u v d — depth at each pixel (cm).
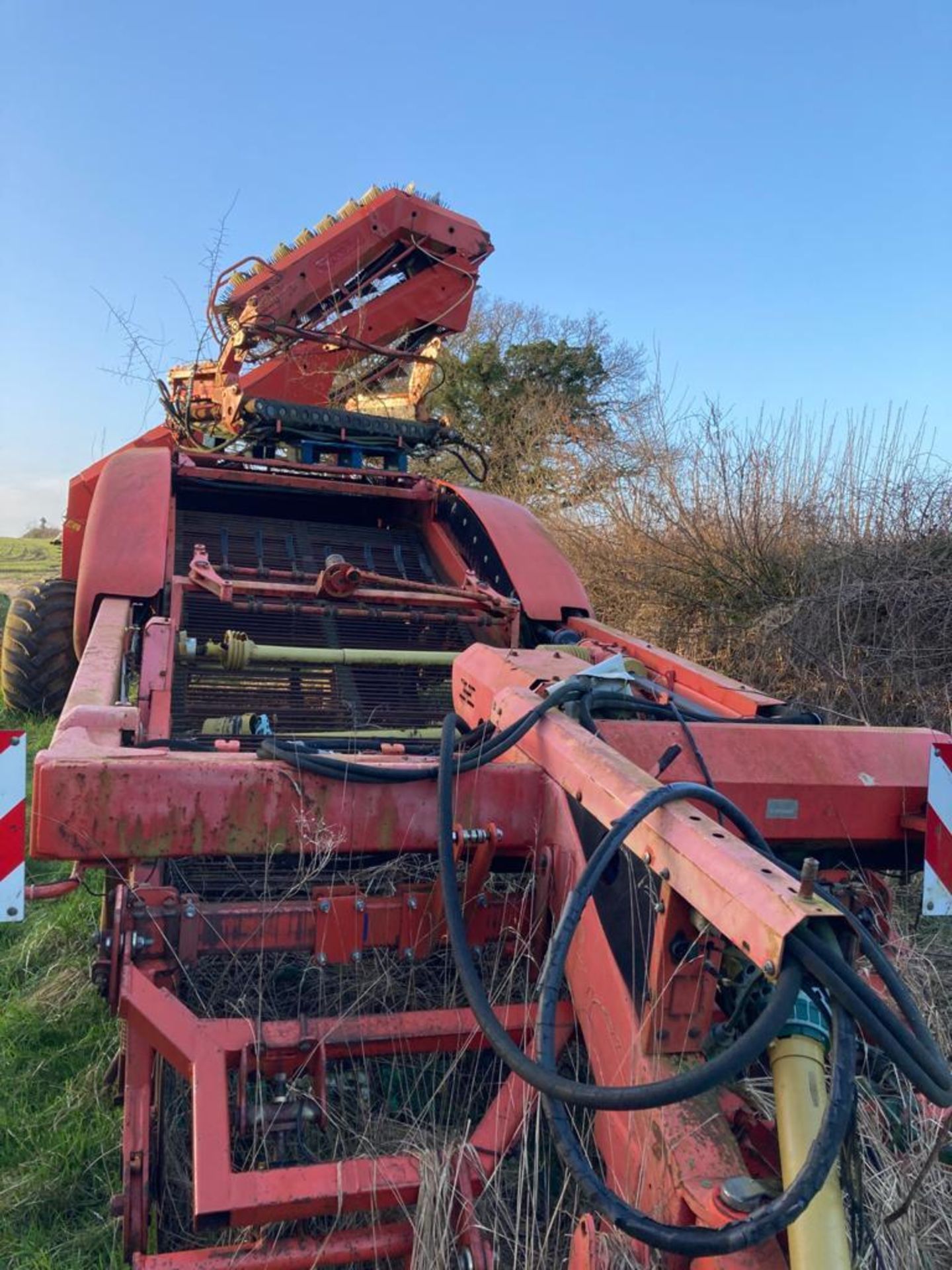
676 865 171
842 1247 140
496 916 261
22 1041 329
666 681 399
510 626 470
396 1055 250
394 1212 218
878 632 597
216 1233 230
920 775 254
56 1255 239
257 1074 225
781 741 255
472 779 250
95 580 420
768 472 747
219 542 526
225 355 647
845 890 267
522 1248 211
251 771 229
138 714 268
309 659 412
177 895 240
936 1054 145
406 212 671
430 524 575
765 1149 191
